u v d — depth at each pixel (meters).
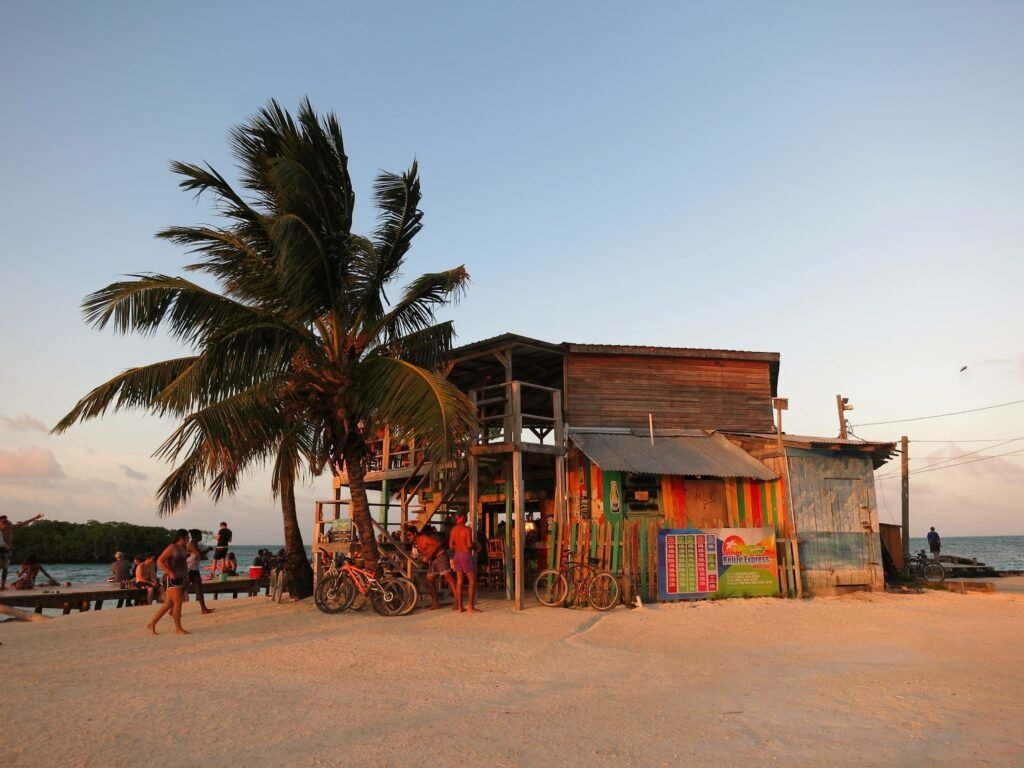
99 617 15.35
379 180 14.57
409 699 7.09
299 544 17.50
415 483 19.56
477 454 15.68
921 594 17.78
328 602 14.02
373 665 8.84
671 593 15.70
